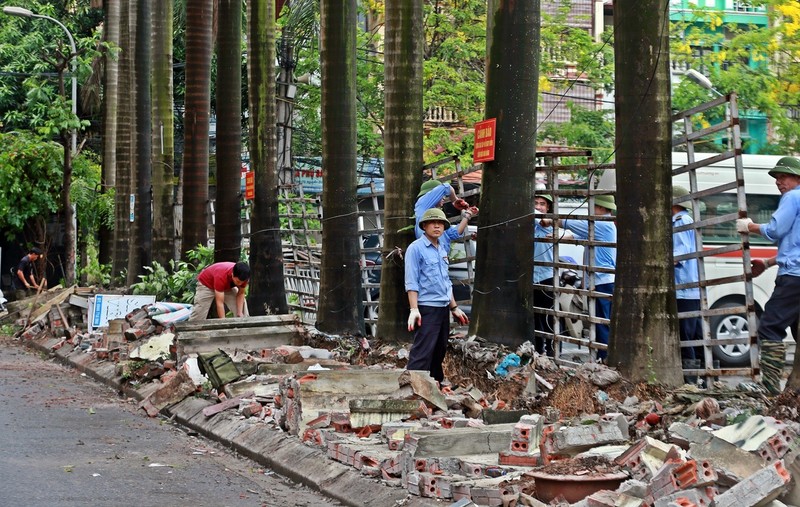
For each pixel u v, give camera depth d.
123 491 7.84
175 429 11.05
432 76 26.81
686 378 10.61
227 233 18.94
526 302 11.87
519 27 11.77
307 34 24.88
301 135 29.67
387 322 13.73
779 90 23.83
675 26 24.73
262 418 10.19
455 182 18.42
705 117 23.64
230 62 18.80
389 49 13.62
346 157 14.88
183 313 16.00
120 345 15.94
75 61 25.08
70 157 25.39
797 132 23.52
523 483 6.74
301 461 8.62
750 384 9.62
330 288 14.82
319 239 20.64
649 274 10.00
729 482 6.12
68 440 10.04
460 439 7.79
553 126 26.89
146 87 24.55
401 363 12.71
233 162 18.95
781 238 10.36
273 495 7.93
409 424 8.63
